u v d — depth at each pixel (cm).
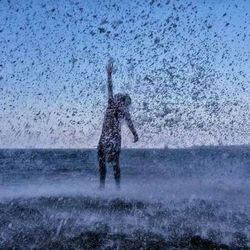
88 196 543
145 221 372
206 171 893
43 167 1354
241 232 334
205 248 291
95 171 1180
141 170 1145
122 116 636
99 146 633
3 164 1475
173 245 297
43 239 307
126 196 548
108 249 286
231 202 494
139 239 310
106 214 407
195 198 528
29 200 502
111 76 651
